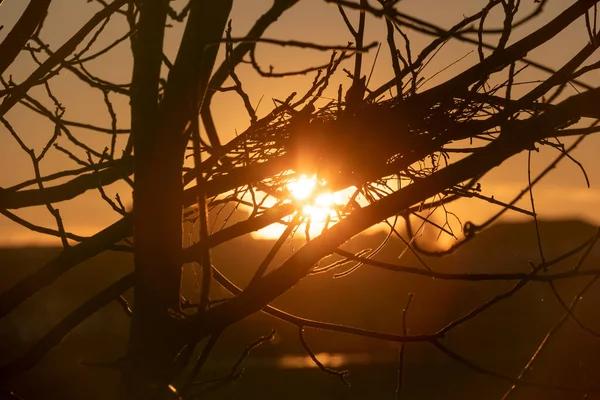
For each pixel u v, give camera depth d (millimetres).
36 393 16656
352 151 4289
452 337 19766
